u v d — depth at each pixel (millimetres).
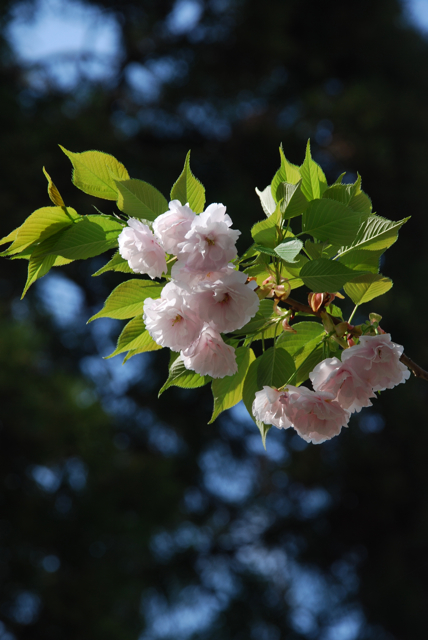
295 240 1224
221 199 10875
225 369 1288
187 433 11328
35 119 10867
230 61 12688
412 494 11297
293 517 11711
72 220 1398
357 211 1416
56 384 7863
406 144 12625
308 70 13203
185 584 10492
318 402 1308
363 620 10922
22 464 7387
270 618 10867
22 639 6941
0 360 7273
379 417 11430
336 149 12508
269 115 12969
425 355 11234
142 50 13086
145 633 8578
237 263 1340
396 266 12312
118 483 8133
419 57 13789
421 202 12477
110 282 11258
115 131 11547
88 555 7535
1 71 11820
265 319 1404
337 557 11547
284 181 1442
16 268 10320
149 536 8109
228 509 11969
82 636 6969
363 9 13359
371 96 12570
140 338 1405
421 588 10828
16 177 9570
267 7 12164
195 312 1213
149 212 1369
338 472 11234
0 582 6996
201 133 12945
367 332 1377
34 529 7223
